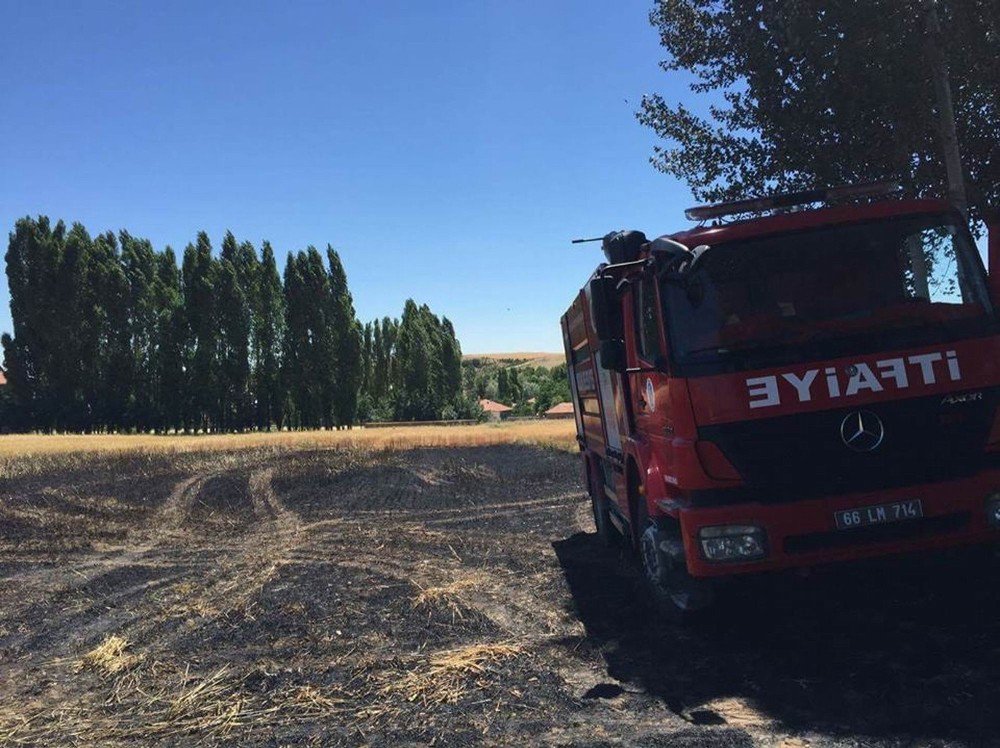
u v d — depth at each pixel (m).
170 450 34.22
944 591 5.62
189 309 62.59
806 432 4.60
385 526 12.27
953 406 4.61
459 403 80.31
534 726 4.09
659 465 5.40
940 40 7.06
